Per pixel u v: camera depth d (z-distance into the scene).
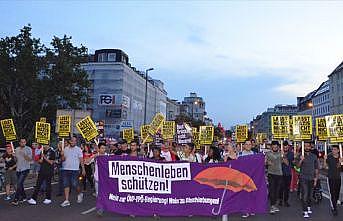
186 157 13.73
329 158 12.47
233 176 9.84
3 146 43.50
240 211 9.76
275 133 18.83
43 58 41.78
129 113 86.12
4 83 41.12
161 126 25.31
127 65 85.56
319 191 14.83
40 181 13.33
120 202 10.34
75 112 26.09
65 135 17.66
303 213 11.94
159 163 10.22
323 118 16.47
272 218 11.48
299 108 144.00
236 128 22.95
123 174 10.38
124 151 13.95
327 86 110.12
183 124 23.02
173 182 10.12
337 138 15.15
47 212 11.61
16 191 13.09
